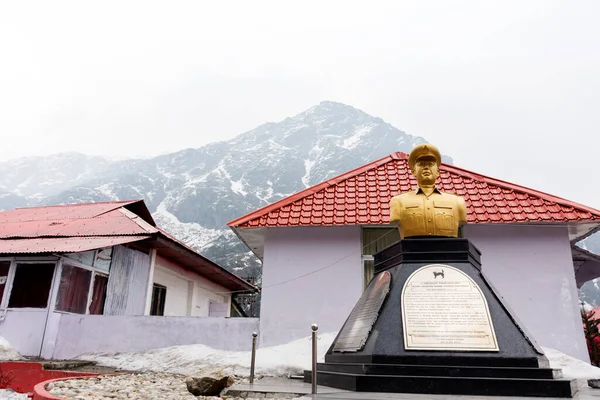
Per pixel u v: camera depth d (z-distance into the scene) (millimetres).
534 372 4137
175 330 9008
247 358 8086
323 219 9156
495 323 4562
